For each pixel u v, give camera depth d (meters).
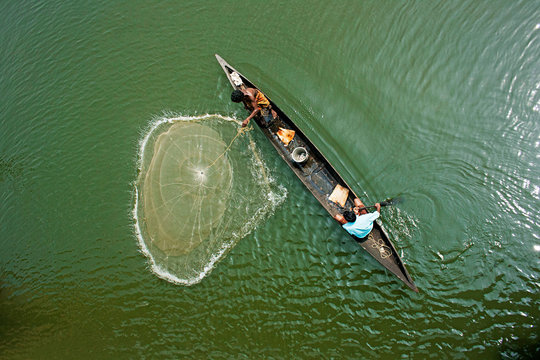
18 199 6.96
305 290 5.78
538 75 6.31
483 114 6.32
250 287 5.93
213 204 6.45
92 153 7.06
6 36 8.18
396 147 6.36
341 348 5.43
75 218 6.67
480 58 6.67
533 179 5.72
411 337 5.30
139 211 6.57
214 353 5.71
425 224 5.72
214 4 7.89
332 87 6.93
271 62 7.25
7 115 7.54
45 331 6.18
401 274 5.30
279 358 5.54
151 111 7.22
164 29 7.79
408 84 6.79
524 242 5.43
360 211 5.72
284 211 6.16
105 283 6.25
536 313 5.10
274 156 6.41
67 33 7.98
